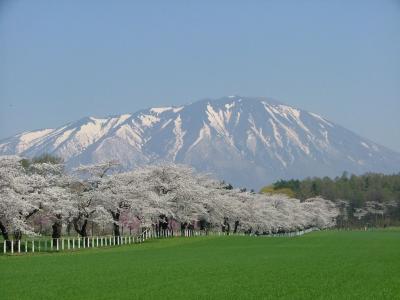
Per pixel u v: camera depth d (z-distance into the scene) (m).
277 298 37.75
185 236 128.12
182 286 43.53
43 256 74.44
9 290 41.75
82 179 105.19
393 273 51.78
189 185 130.25
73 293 40.19
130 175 114.88
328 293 39.75
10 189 84.00
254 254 77.25
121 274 51.88
